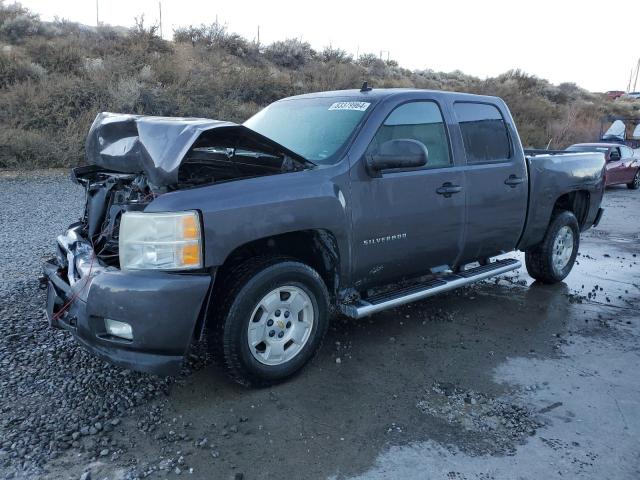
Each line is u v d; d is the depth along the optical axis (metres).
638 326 5.12
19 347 4.13
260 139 3.61
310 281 3.78
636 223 11.05
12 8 23.00
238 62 25.45
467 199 4.80
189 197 3.28
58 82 16.33
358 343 4.52
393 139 4.32
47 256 6.54
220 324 3.44
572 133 27.41
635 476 2.92
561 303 5.73
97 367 3.88
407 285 4.88
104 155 4.04
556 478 2.88
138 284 3.15
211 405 3.48
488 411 3.53
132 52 19.98
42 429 3.14
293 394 3.66
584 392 3.82
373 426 3.31
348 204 3.95
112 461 2.90
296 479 2.82
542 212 5.71
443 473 2.89
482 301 5.71
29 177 12.59
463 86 33.28
